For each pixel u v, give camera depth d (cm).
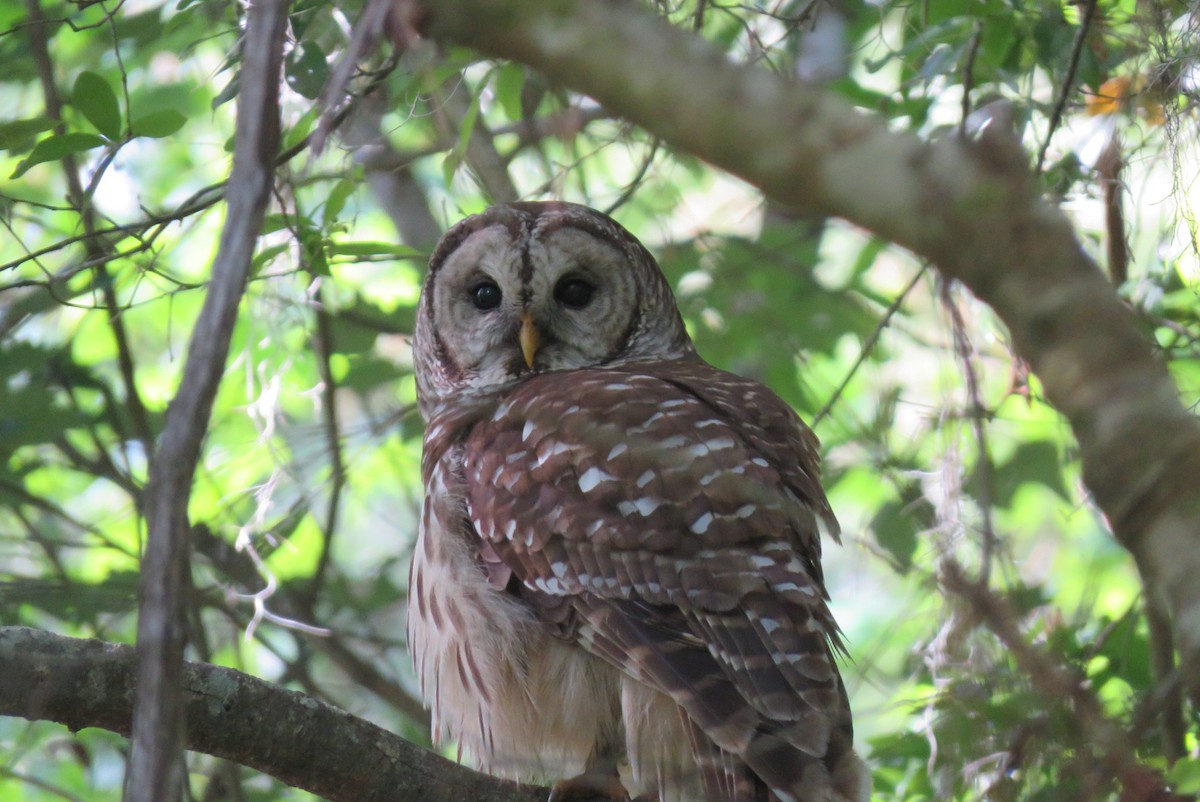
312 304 1020
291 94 941
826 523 849
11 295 1329
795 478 823
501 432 845
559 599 783
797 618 729
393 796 710
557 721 812
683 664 720
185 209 889
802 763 673
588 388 834
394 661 1352
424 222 1433
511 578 811
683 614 740
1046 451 1191
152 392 1408
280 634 1342
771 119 387
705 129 389
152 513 421
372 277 1436
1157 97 909
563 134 1075
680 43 390
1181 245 909
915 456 923
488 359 1019
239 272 445
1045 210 401
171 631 413
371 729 710
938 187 390
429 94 920
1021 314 406
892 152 389
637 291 1030
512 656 809
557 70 397
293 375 1163
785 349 1339
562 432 810
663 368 950
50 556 1170
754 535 755
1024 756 601
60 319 1355
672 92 388
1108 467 420
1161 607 705
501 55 409
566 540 778
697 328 1359
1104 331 409
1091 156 989
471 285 1028
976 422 746
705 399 852
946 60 964
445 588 840
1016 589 691
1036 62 971
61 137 835
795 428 873
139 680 409
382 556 1467
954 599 612
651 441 786
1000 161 395
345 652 1247
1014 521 1340
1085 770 576
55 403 1196
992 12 957
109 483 1401
